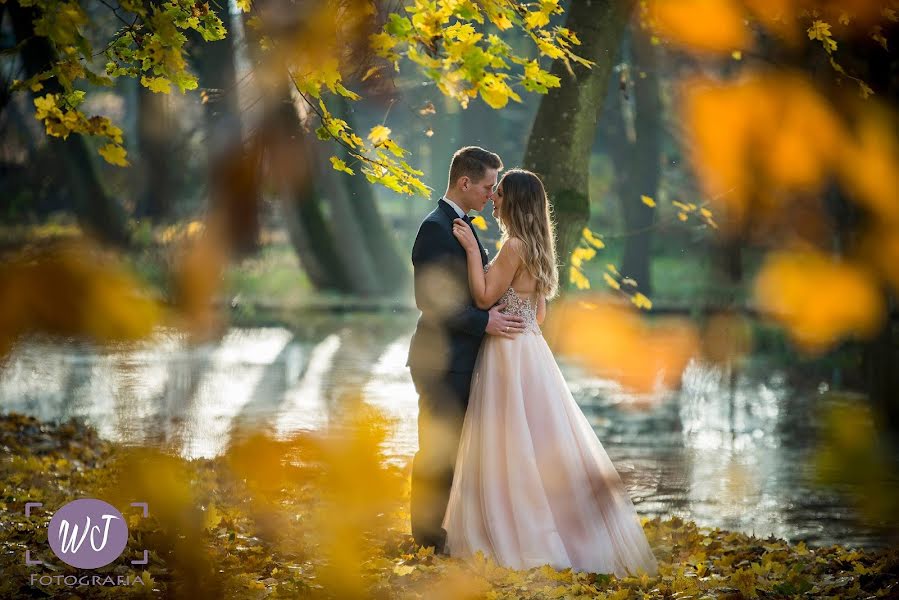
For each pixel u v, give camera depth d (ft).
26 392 63.10
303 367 89.51
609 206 221.46
